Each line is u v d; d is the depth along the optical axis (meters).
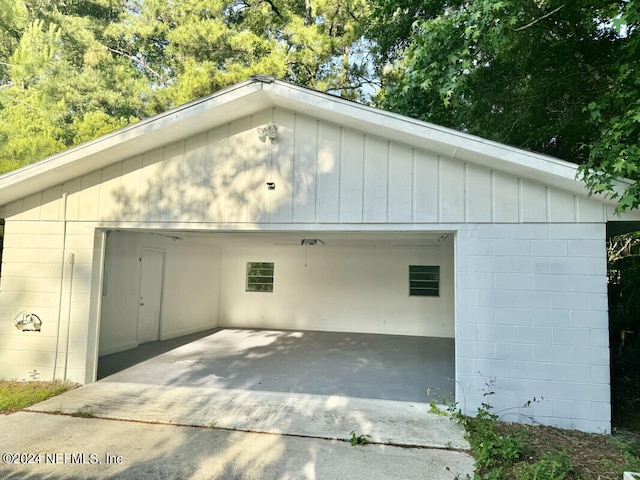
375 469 3.35
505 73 7.48
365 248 11.04
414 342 9.53
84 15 15.61
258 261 11.65
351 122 4.81
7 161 9.21
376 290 10.90
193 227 5.33
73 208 5.61
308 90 4.70
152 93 14.26
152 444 3.73
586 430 4.21
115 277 7.58
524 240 4.51
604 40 6.32
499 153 4.21
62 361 5.50
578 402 4.27
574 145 7.12
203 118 5.06
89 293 5.51
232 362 7.11
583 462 3.47
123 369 6.38
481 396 4.46
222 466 3.36
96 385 5.46
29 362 5.54
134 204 5.48
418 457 3.57
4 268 5.66
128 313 7.99
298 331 10.88
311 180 5.07
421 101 8.19
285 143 5.18
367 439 3.91
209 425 4.20
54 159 5.04
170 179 5.43
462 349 4.54
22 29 11.04
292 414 4.55
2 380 5.52
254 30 14.26
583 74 6.68
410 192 4.80
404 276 10.78
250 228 5.20
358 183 4.94
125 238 7.84
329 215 4.99
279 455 3.57
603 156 3.95
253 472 3.27
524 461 3.46
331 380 6.05
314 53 12.72
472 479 3.20
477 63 7.42
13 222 5.73
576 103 6.82
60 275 5.57
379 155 4.91
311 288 11.27
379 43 9.59
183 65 13.27
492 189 4.61
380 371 6.67
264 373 6.38
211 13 13.64
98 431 4.00
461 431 4.14
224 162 5.32
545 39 6.54
